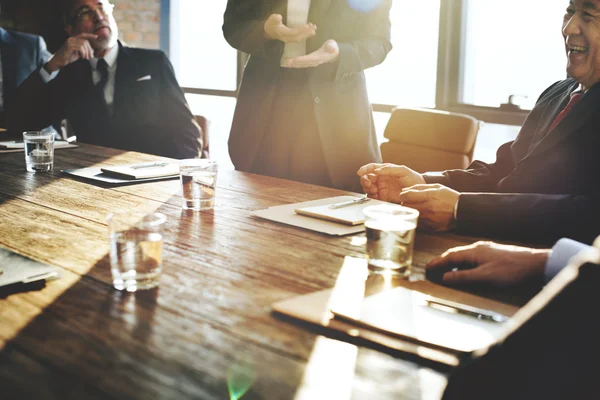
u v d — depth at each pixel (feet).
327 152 8.46
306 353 2.46
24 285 3.18
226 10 8.43
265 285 3.24
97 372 2.28
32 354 2.43
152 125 11.19
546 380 1.67
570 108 5.35
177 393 2.14
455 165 8.92
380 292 3.09
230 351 2.47
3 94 12.09
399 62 13.97
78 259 3.66
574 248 3.11
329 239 4.18
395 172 5.51
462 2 12.79
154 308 2.91
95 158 7.55
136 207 5.06
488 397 1.76
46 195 5.48
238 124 8.79
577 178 4.92
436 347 2.44
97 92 11.00
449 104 13.33
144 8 18.75
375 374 2.29
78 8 10.68
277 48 7.98
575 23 5.10
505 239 4.33
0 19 19.65
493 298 3.08
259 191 5.81
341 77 8.07
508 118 12.42
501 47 12.61
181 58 18.88
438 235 4.43
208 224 4.53
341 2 8.18
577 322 1.65
